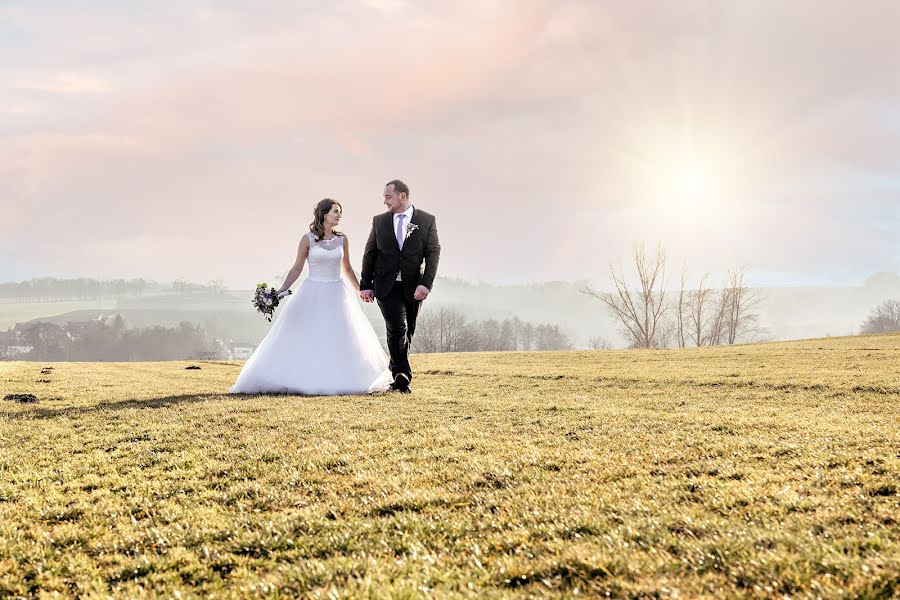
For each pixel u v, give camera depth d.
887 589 2.18
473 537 3.06
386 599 2.27
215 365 19.66
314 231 10.22
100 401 8.49
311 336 9.90
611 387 10.89
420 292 9.72
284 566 2.73
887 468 3.95
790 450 4.66
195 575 2.74
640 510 3.33
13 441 5.69
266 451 5.13
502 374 14.41
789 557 2.50
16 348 166.38
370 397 8.93
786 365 14.88
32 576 2.80
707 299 60.66
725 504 3.40
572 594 2.32
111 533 3.31
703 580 2.37
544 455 4.76
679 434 5.52
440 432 5.88
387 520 3.33
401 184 9.70
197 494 3.99
